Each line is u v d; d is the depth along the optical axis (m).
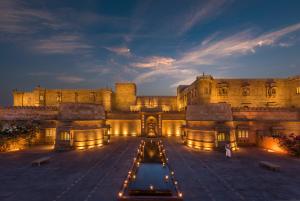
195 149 38.41
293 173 23.59
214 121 38.47
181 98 76.56
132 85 75.69
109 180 21.33
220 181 20.98
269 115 46.50
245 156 32.62
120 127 58.38
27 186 19.67
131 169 25.28
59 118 39.53
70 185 19.91
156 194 17.08
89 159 30.83
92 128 41.28
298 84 55.28
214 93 58.94
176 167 26.28
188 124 42.75
